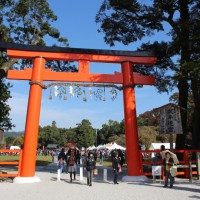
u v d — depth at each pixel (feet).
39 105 49.11
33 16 77.41
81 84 51.72
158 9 63.62
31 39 77.87
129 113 51.11
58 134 318.65
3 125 83.71
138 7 64.03
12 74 49.88
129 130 50.44
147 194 33.37
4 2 70.90
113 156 45.16
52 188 38.75
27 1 72.95
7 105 82.38
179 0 64.28
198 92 61.16
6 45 49.93
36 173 61.36
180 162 52.37
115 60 53.06
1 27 66.39
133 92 52.29
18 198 30.89
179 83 65.46
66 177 53.83
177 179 50.57
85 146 285.23
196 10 62.75
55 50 51.21
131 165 48.93
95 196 32.04
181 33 56.90
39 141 322.34
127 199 30.04
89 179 42.45
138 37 71.41
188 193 34.01
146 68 70.08
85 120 296.51
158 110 57.98
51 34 80.33
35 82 48.83
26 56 50.52
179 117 52.03
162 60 68.28
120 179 51.31
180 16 65.62
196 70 44.75
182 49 60.54
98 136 296.10
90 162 42.45
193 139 61.62
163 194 33.32
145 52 53.98
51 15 78.13
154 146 139.44
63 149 63.21
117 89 52.54
